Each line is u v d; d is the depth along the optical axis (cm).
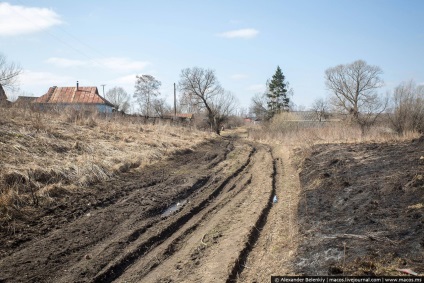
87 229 759
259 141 3497
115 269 604
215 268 609
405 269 460
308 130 2811
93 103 4306
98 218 830
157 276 589
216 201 1083
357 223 670
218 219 904
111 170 1216
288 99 6500
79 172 1083
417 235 556
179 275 593
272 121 4375
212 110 5128
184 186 1192
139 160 1459
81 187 1019
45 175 981
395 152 1353
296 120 4203
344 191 922
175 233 797
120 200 984
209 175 1422
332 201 872
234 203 1051
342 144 1919
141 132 2128
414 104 2256
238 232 786
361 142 1928
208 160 1806
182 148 2008
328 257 552
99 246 684
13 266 578
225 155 2070
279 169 1655
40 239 689
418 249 512
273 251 664
